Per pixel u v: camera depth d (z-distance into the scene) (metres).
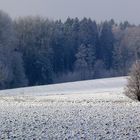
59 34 128.62
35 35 112.31
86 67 129.25
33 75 103.06
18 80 90.81
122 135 18.20
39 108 29.03
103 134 18.47
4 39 93.81
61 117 23.91
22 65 96.44
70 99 37.47
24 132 19.06
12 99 38.47
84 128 20.08
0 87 83.19
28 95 46.31
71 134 18.52
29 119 23.14
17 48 102.88
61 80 115.62
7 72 83.94
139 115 24.22
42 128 20.12
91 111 26.59
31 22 114.75
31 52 105.12
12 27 101.81
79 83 68.62
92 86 63.62
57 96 42.69
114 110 26.88
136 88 34.41
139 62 34.88
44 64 105.69
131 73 34.69
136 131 19.06
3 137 17.91
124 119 22.70
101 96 40.56
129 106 29.34
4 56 90.62
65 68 125.50
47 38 115.50
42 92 53.62
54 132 19.08
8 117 24.00
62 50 125.38
